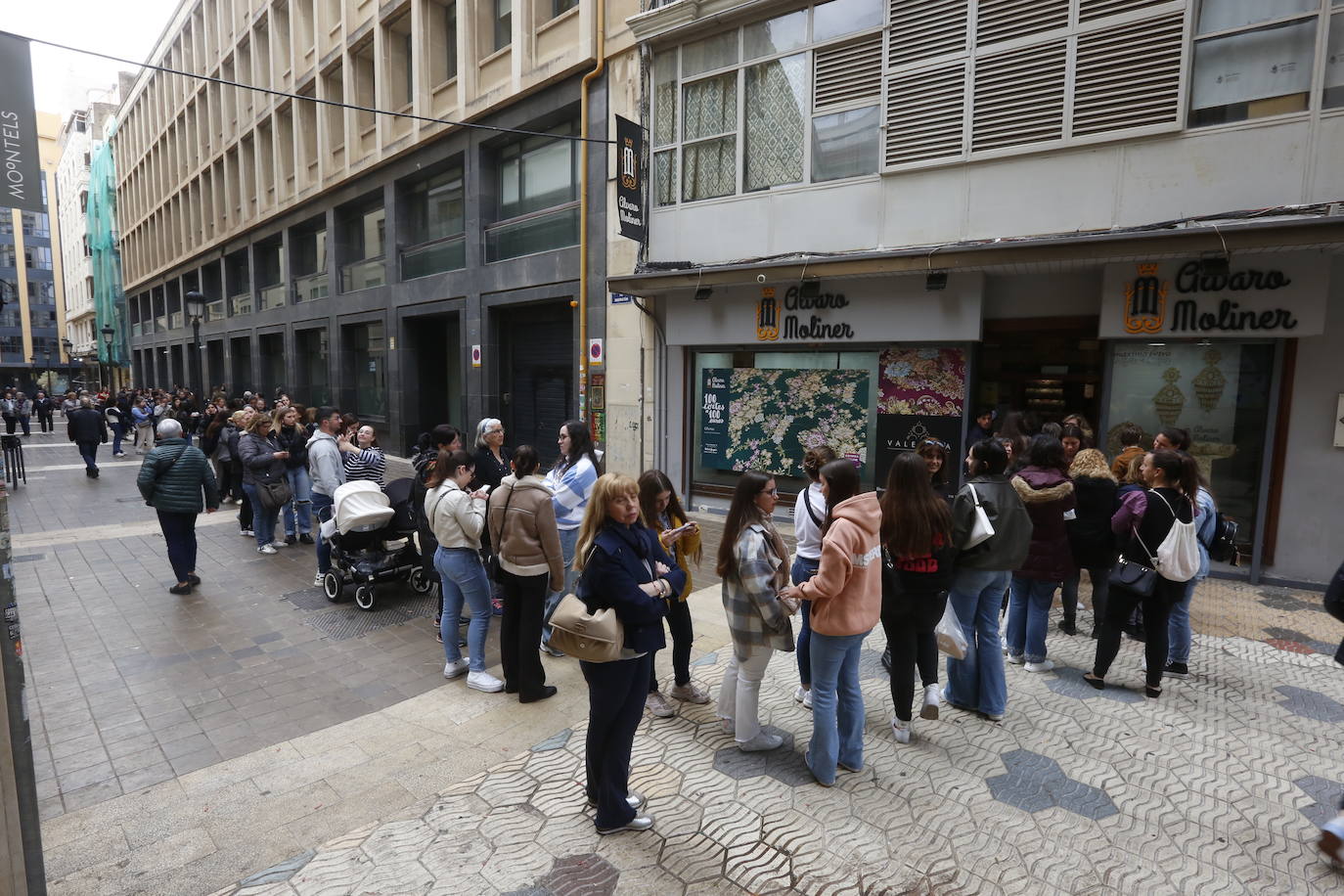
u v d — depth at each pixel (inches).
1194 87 265.0
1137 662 204.8
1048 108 291.0
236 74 975.0
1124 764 150.8
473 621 191.3
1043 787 142.5
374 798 139.9
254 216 989.8
